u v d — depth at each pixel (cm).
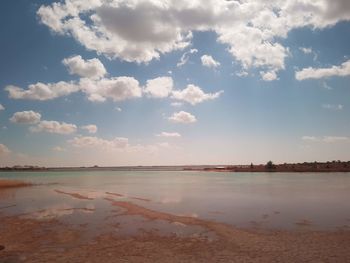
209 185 5069
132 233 1600
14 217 2100
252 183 5319
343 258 1141
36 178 9181
